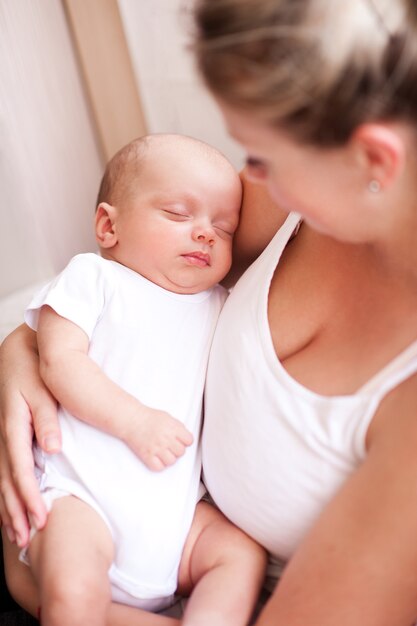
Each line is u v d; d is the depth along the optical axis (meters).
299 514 0.85
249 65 0.65
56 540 0.86
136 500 0.91
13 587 0.95
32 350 1.09
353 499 0.75
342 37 0.63
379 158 0.67
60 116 2.01
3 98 1.86
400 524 0.72
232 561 0.90
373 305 0.85
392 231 0.77
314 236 0.95
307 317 0.91
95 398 0.95
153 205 1.08
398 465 0.72
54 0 1.95
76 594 0.81
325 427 0.81
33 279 1.97
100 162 2.14
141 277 1.08
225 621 0.83
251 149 0.72
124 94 2.05
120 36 1.98
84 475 0.92
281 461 0.84
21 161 1.90
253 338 0.91
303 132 0.67
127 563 0.90
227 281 1.22
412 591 0.73
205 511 0.96
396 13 0.64
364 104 0.65
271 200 1.09
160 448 0.92
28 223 1.93
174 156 1.10
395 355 0.80
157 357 1.00
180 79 2.00
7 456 0.97
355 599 0.73
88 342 1.03
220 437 0.92
